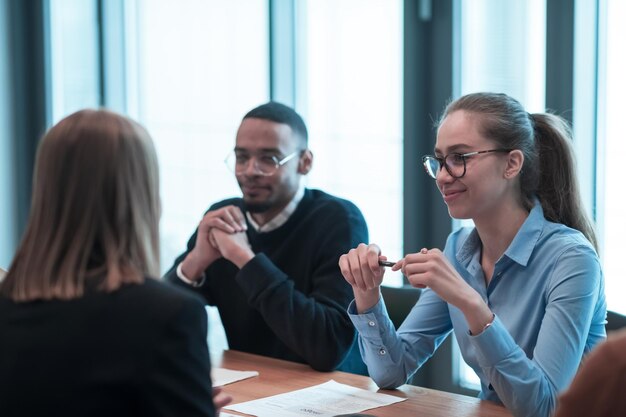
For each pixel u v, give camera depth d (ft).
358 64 11.61
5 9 14.64
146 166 4.04
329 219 7.86
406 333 6.89
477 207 6.24
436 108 10.91
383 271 6.42
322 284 7.57
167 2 13.79
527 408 5.67
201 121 13.48
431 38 10.90
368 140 11.60
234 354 7.73
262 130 7.80
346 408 6.05
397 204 11.41
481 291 6.57
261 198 7.86
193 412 3.69
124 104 14.51
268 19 12.27
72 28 14.75
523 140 6.27
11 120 14.82
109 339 3.66
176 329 3.70
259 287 7.32
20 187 14.98
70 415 3.63
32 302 3.80
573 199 6.57
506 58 10.40
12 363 3.72
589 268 6.09
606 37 9.70
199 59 13.43
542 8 10.05
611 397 3.20
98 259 3.92
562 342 5.90
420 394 6.44
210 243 7.79
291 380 6.87
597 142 9.83
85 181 3.90
